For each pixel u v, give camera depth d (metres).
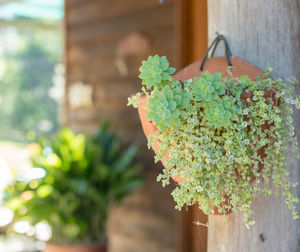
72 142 3.56
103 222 3.51
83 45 4.44
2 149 10.80
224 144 1.09
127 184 3.49
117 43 4.09
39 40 15.51
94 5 4.30
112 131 4.12
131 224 4.06
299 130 1.31
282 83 1.15
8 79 15.01
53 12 5.79
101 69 4.25
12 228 4.25
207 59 1.25
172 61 3.62
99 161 3.50
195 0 3.38
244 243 1.30
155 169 3.80
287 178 1.30
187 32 3.43
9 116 14.69
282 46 1.29
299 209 1.32
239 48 1.31
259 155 1.12
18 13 5.56
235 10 1.31
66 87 4.61
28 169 3.48
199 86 1.05
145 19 3.84
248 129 1.11
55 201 3.39
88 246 3.35
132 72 3.94
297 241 1.32
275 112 1.10
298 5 1.30
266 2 1.29
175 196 1.09
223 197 1.11
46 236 4.07
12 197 3.43
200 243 1.34
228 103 1.05
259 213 1.30
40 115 14.81
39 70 15.30
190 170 1.08
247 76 1.11
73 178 3.40
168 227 3.73
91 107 4.34
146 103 1.06
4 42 15.35
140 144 3.89
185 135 1.07
